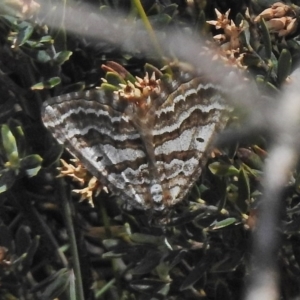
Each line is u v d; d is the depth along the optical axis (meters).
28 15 0.49
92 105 0.48
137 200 0.48
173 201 0.48
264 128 0.48
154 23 0.50
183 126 0.48
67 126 0.48
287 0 0.51
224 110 0.48
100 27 0.50
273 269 0.45
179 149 0.48
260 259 0.45
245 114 0.48
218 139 0.48
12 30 0.50
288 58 0.49
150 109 0.48
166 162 0.48
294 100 0.47
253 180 0.50
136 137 0.48
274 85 0.50
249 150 0.49
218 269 0.50
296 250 0.50
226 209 0.50
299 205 0.50
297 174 0.49
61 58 0.50
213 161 0.50
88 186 0.49
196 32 0.50
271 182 0.46
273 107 0.47
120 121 0.48
